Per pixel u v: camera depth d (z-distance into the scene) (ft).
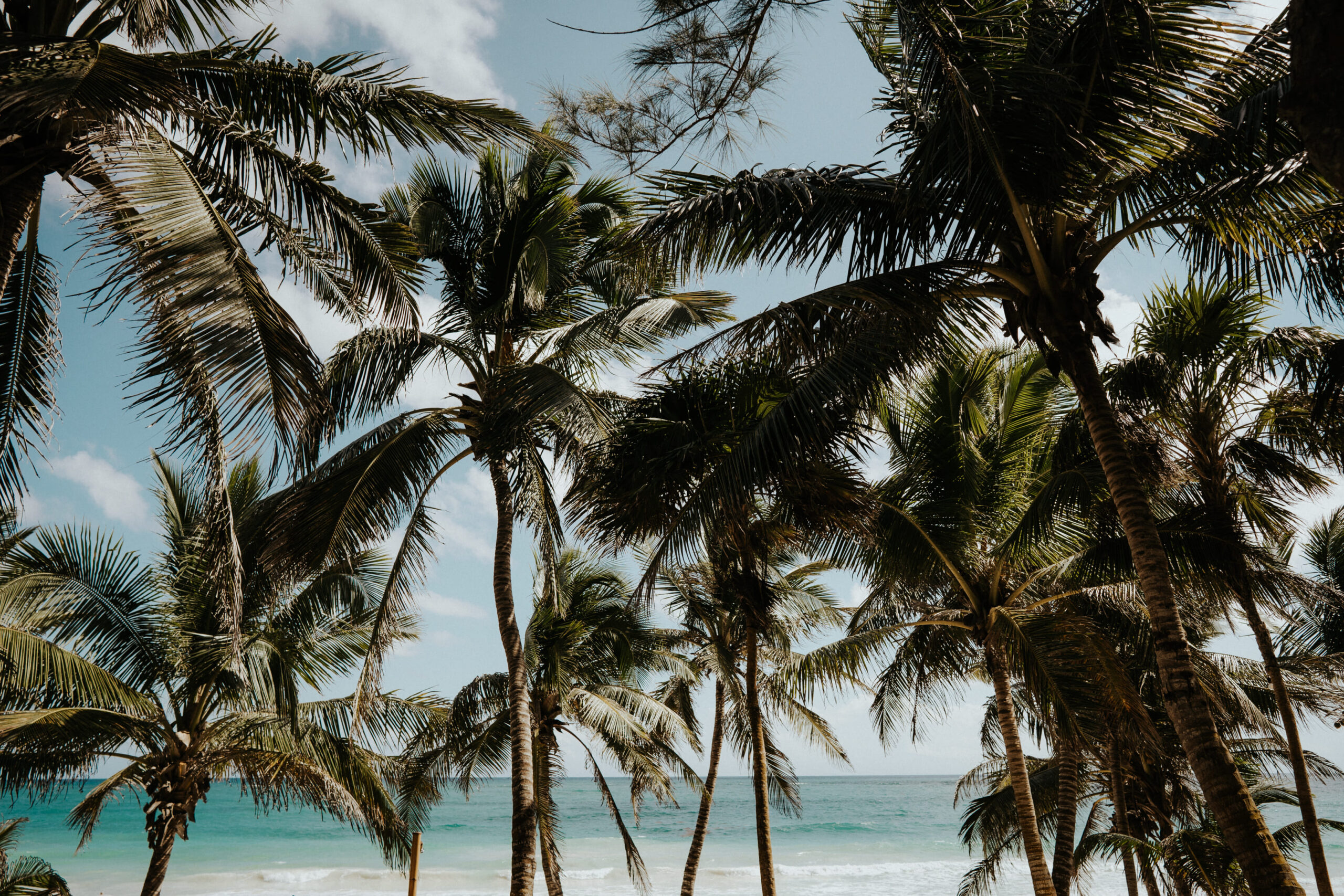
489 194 37.88
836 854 152.35
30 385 19.20
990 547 33.30
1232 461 30.81
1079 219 19.08
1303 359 26.63
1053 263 19.04
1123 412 28.22
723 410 27.66
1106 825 62.18
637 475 26.73
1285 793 44.70
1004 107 16.52
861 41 19.97
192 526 39.96
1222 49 16.85
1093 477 27.04
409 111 20.22
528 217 37.19
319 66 19.67
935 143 16.94
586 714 48.19
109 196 15.42
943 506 31.30
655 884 115.65
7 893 35.68
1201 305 27.07
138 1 18.44
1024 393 33.94
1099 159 17.79
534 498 36.50
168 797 36.58
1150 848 29.12
